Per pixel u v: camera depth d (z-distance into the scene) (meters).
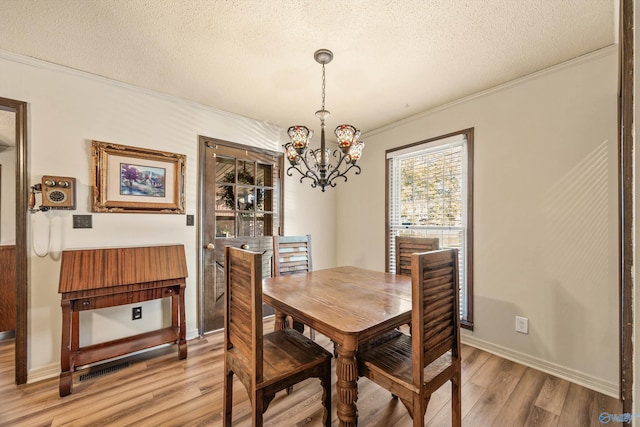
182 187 2.62
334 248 3.93
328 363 1.49
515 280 2.25
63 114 2.09
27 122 1.96
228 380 1.50
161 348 2.49
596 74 1.89
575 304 1.96
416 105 2.74
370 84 2.32
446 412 1.66
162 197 2.52
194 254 2.72
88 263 2.02
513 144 2.27
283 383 1.32
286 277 2.19
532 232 2.17
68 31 1.68
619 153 1.71
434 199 2.88
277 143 3.35
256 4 1.46
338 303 1.55
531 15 1.54
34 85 1.99
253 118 3.10
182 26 1.63
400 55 1.92
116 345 2.17
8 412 1.65
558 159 2.04
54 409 1.68
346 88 2.40
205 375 2.06
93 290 1.94
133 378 2.01
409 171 3.13
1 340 2.64
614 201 1.82
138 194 2.39
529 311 2.17
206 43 1.79
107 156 2.25
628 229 0.78
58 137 2.07
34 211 1.98
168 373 2.08
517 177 2.25
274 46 1.82
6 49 1.86
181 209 2.61
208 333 2.80
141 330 2.42
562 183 2.03
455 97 2.57
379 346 1.56
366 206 3.56
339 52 1.89
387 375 1.29
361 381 2.02
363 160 3.61
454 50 1.87
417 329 1.17
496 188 2.37
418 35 1.71
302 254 2.59
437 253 1.29
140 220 2.42
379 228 3.40
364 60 1.98
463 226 2.63
